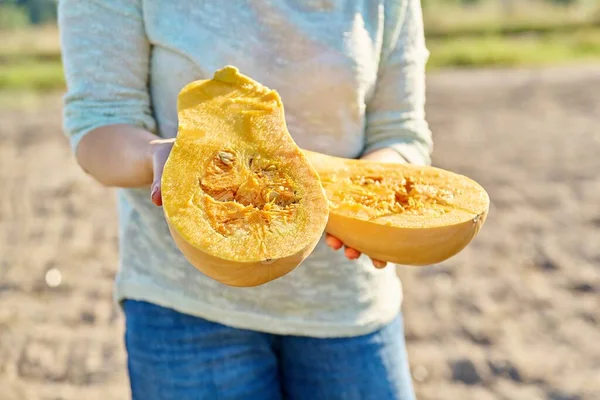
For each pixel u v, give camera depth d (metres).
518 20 17.03
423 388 2.01
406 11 1.05
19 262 2.90
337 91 0.96
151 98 0.97
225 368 0.98
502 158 4.45
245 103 0.80
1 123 5.93
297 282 0.98
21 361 2.16
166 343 0.97
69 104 0.93
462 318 2.40
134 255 1.00
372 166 0.92
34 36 15.79
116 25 0.92
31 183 4.04
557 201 3.59
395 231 0.85
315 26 0.94
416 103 1.07
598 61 9.77
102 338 2.30
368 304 1.03
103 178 0.91
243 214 0.72
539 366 2.12
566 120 5.61
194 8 0.92
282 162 0.77
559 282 2.68
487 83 7.99
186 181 0.74
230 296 0.96
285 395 1.07
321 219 0.73
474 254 2.93
